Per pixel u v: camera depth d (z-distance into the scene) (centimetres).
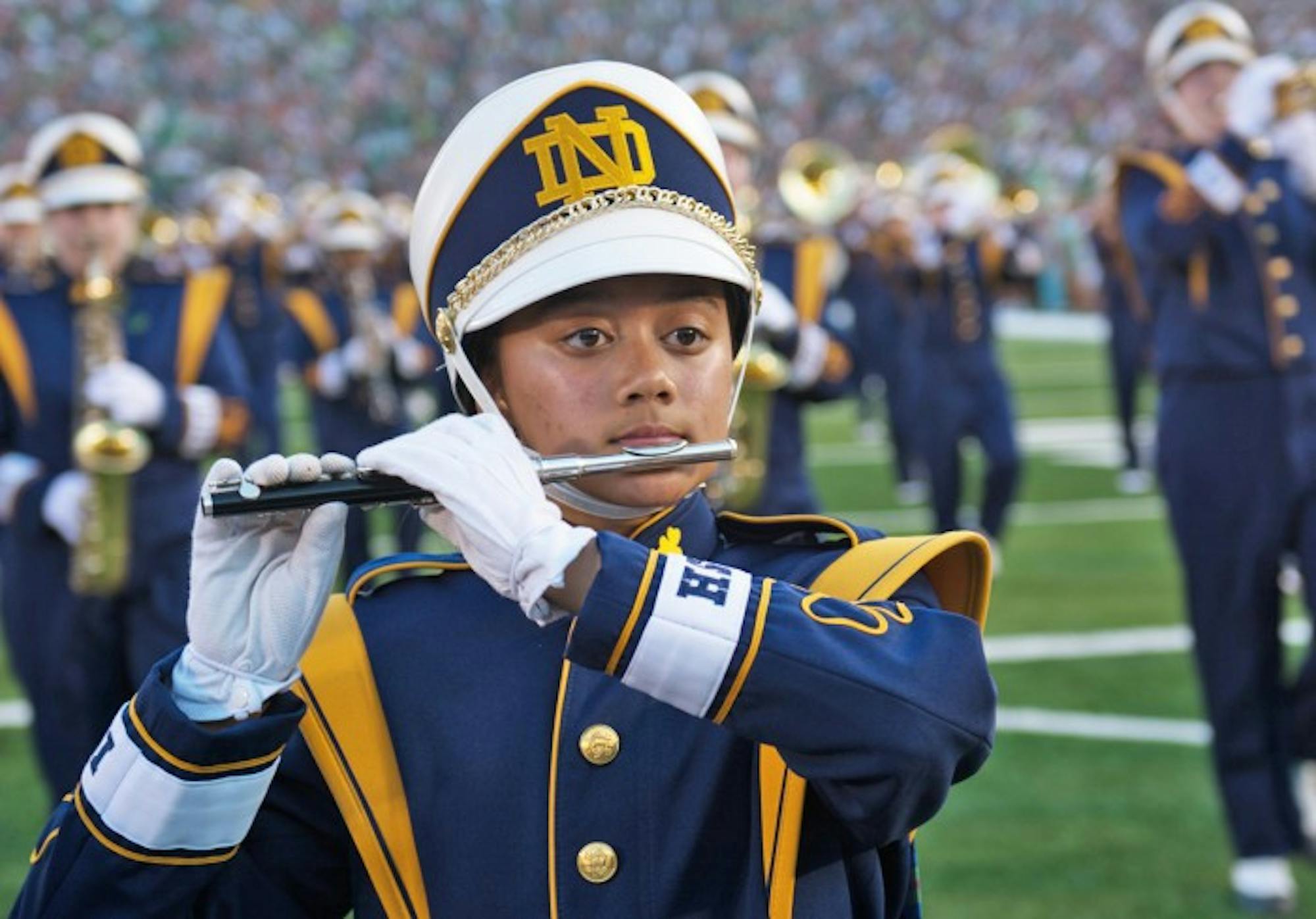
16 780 1783
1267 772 1401
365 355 3086
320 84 9444
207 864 470
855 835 468
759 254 1758
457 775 488
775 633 445
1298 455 1452
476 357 494
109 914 468
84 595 1431
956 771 474
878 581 485
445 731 493
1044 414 4644
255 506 445
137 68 9325
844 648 449
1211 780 1633
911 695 449
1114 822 1526
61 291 1464
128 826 462
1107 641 2141
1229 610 1454
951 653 463
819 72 9581
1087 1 9256
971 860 1442
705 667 441
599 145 473
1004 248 3192
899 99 9519
